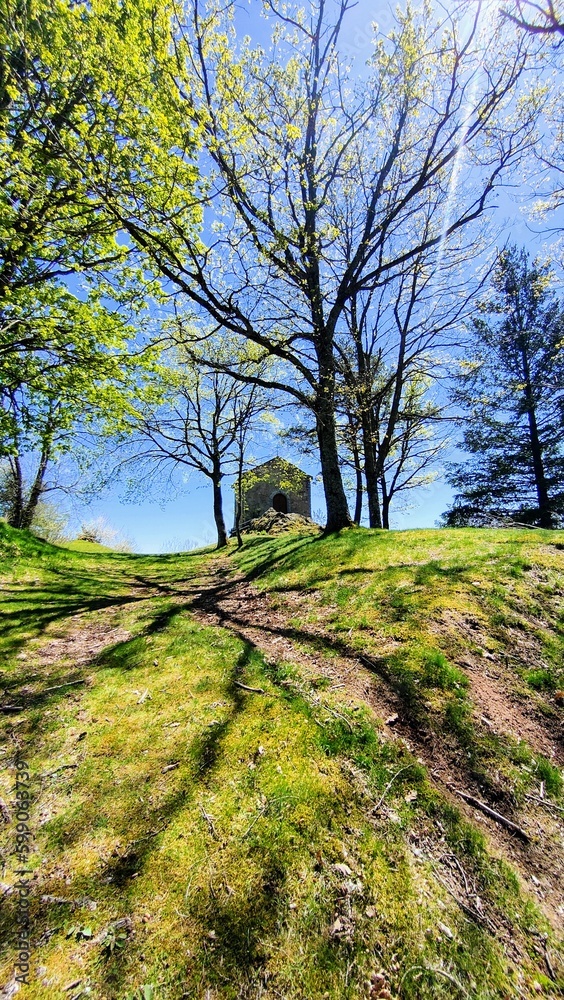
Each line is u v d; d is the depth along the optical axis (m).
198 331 17.45
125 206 5.92
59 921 1.96
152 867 2.22
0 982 1.72
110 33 5.20
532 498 18.36
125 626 6.20
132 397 11.47
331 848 2.32
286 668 4.23
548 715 3.40
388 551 7.31
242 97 6.71
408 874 2.22
